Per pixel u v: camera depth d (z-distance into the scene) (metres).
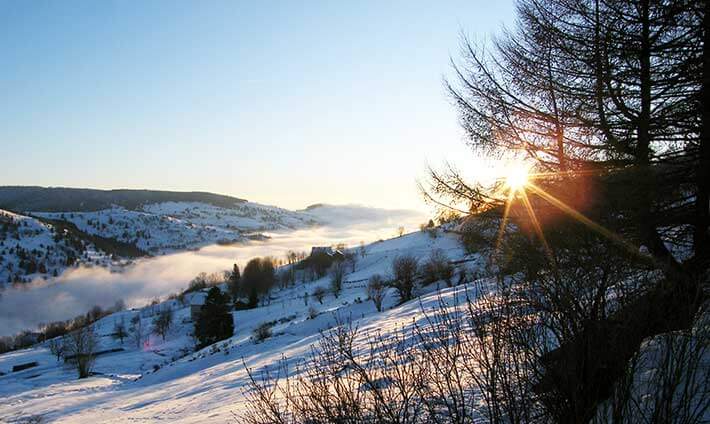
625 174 6.92
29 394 35.44
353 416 4.02
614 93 7.32
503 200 7.90
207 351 45.84
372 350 4.91
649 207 6.82
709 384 3.55
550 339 3.95
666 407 3.20
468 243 8.11
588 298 3.86
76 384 40.22
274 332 43.22
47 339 103.69
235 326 71.06
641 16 7.14
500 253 6.75
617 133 7.43
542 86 7.89
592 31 7.50
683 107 7.15
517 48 8.33
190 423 11.26
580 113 7.66
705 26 6.78
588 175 7.27
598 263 4.24
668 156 7.29
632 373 3.38
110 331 94.38
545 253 5.34
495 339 3.77
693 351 3.53
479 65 8.41
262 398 5.00
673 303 3.86
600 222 6.49
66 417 22.80
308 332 39.12
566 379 3.60
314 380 4.69
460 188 8.25
